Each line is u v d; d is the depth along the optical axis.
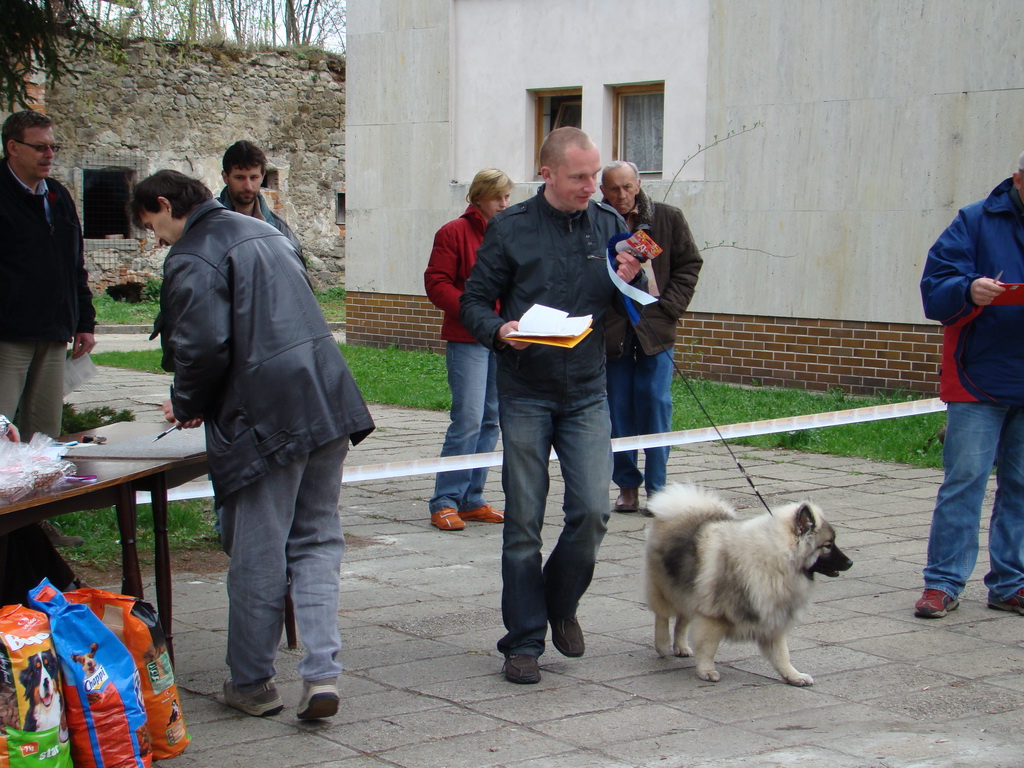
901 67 12.34
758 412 11.64
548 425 4.45
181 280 3.80
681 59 14.09
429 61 16.48
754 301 13.70
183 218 3.98
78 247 6.58
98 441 4.52
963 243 5.35
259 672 4.05
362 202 17.61
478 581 6.05
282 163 27.44
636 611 5.54
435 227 16.80
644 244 4.37
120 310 23.84
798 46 13.05
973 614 5.50
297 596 4.00
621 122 15.20
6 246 6.09
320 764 3.66
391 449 10.14
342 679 4.51
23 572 4.46
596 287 4.46
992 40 11.72
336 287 28.62
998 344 5.30
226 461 3.87
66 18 7.24
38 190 6.19
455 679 4.52
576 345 4.36
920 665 4.74
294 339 3.89
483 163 16.28
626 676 4.59
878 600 5.72
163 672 3.60
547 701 4.28
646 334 7.39
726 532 4.51
